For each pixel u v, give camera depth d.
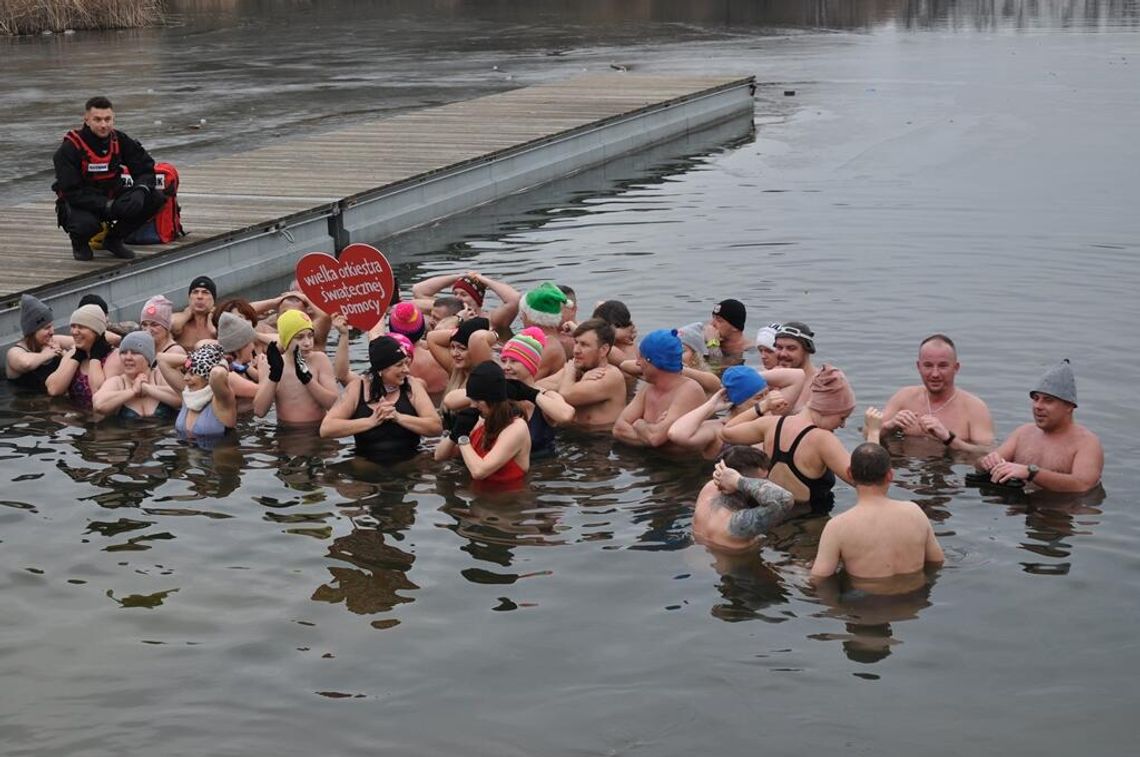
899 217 17.69
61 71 34.66
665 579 8.16
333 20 49.12
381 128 23.33
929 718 6.59
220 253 15.59
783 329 10.66
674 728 6.54
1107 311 13.23
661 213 18.48
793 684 6.92
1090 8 51.25
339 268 11.70
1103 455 9.55
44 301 13.34
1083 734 6.44
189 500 9.54
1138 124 24.58
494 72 33.09
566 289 12.08
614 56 36.50
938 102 27.98
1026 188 19.30
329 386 11.25
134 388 11.40
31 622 7.76
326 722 6.66
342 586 8.16
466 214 19.16
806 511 9.07
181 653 7.38
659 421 10.38
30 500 9.56
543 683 6.98
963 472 9.59
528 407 10.39
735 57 36.22
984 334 12.55
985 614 7.61
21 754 6.43
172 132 24.56
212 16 51.47
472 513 9.23
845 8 52.28
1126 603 7.70
